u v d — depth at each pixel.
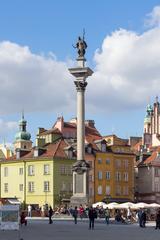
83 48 83.06
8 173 134.38
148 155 149.62
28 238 40.16
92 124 152.75
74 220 70.50
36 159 128.50
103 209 88.44
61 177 126.50
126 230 54.88
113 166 137.75
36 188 128.12
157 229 58.34
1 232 46.84
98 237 42.78
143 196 144.88
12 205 37.25
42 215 98.50
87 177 79.81
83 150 80.50
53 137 138.38
